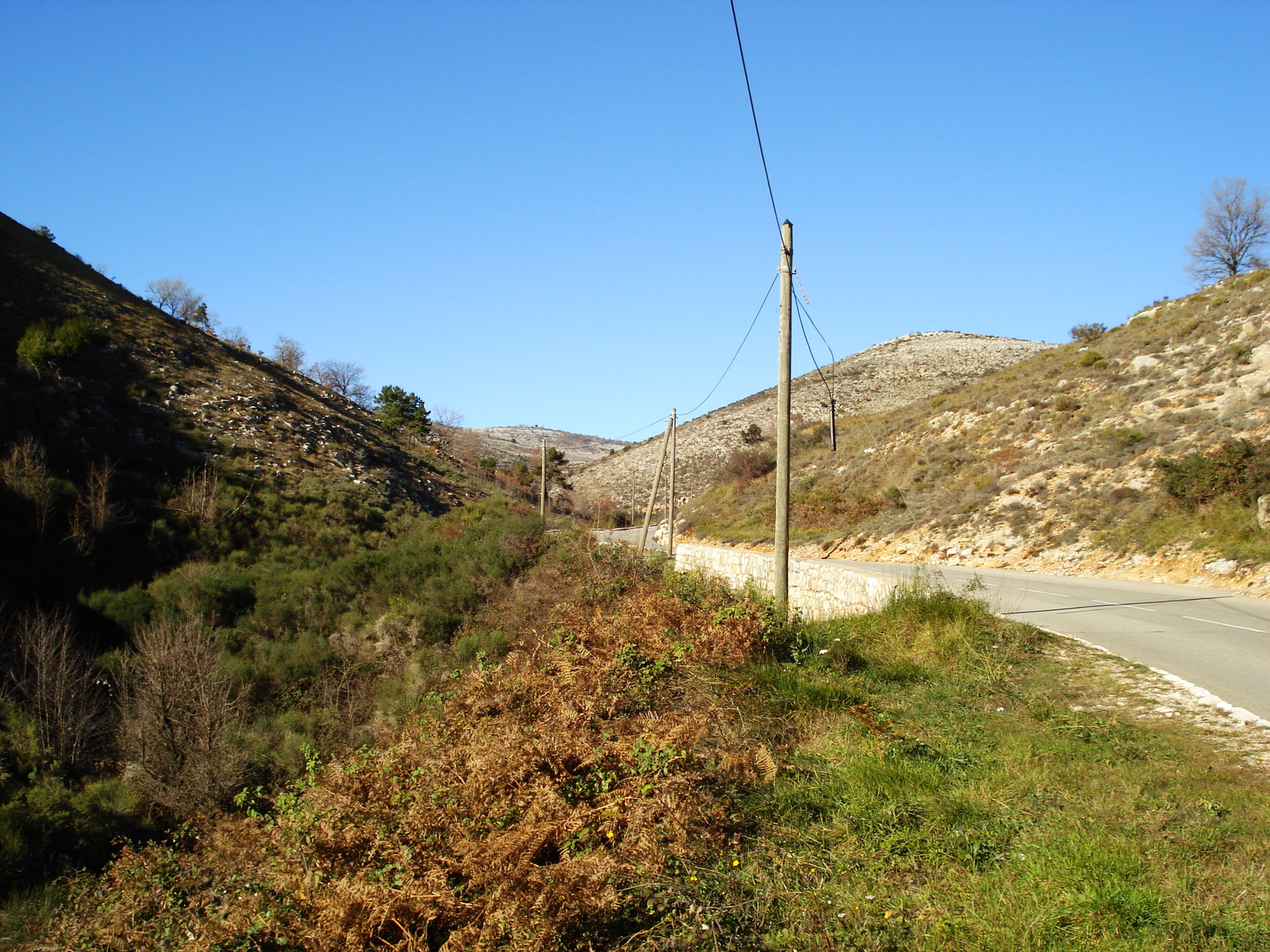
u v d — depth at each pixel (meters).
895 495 31.70
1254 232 44.22
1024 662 9.02
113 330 46.19
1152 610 12.59
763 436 78.12
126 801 14.93
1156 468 21.19
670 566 22.09
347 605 27.31
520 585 27.09
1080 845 4.47
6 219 54.62
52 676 17.42
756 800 5.58
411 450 58.56
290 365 82.19
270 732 18.11
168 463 35.53
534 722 6.86
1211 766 5.54
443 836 4.87
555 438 176.12
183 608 24.72
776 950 3.98
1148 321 36.62
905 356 98.06
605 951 4.06
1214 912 3.81
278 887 4.91
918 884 4.45
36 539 25.64
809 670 8.73
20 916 10.59
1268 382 23.02
